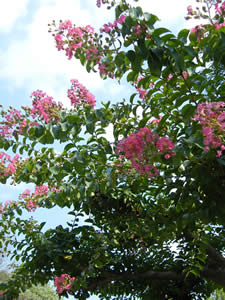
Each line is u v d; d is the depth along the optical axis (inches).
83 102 122.5
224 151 87.3
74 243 177.2
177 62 79.4
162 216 122.3
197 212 98.0
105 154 108.3
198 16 89.4
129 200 172.4
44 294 302.5
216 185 89.7
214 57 84.2
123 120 110.4
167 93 97.5
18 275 184.7
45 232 180.4
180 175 106.2
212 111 73.4
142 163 84.7
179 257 180.5
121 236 182.9
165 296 200.5
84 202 176.4
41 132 104.2
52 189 161.0
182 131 96.7
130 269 193.5
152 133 80.9
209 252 161.8
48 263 176.1
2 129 120.3
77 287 166.2
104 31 89.8
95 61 97.7
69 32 101.5
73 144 108.3
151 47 81.1
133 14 80.4
